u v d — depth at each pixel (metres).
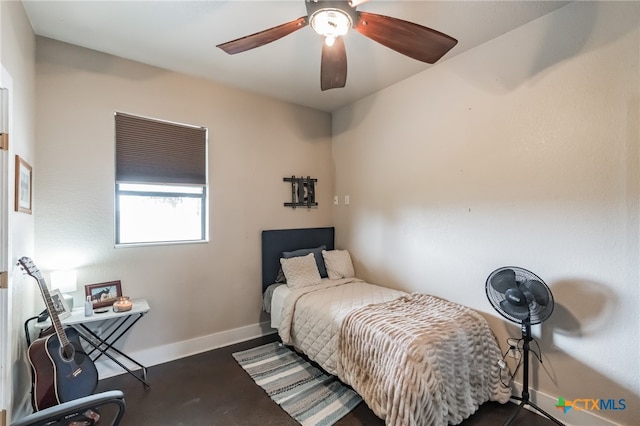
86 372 1.90
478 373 2.07
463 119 2.54
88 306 2.19
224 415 2.04
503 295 2.05
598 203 1.84
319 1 1.49
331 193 3.98
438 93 2.73
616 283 1.78
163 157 2.82
